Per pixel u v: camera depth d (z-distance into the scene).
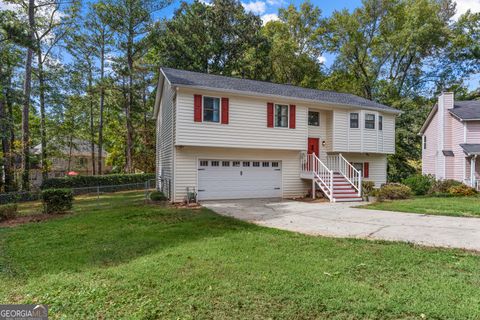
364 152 16.50
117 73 24.17
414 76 28.36
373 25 28.52
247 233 6.83
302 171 15.20
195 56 25.97
